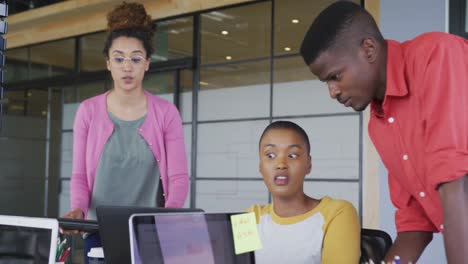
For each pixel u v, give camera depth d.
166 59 7.65
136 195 2.38
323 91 6.34
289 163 1.97
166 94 7.62
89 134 2.36
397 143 1.64
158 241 1.27
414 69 1.51
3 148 10.03
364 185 5.77
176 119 2.44
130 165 2.36
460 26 5.06
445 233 1.36
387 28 5.45
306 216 1.96
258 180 6.80
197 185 7.28
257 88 6.85
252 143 6.87
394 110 1.60
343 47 1.48
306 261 1.93
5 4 2.14
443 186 1.38
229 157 7.04
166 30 7.66
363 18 1.50
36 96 9.64
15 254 1.46
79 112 2.39
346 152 6.11
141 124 2.37
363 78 1.51
